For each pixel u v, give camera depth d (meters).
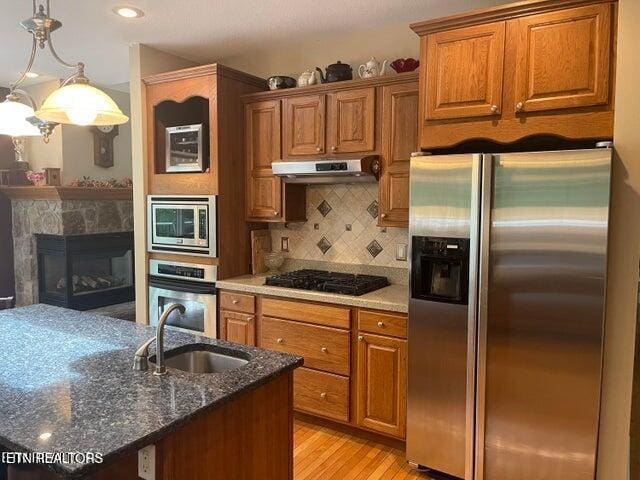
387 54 3.30
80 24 3.22
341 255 3.55
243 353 1.90
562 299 2.15
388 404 2.76
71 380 1.60
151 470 1.31
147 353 1.74
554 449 2.23
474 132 2.44
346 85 3.10
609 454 2.21
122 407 1.39
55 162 5.11
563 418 2.20
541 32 2.25
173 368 1.87
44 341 2.05
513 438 2.31
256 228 3.76
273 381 1.72
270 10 2.97
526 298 2.22
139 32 3.39
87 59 4.11
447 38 2.47
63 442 1.19
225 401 1.47
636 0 2.06
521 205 2.20
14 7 2.93
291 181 3.44
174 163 3.64
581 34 2.17
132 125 3.77
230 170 3.49
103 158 5.39
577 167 2.09
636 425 2.06
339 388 2.92
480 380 2.33
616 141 2.13
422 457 2.57
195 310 3.54
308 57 3.64
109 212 5.36
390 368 2.74
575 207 2.10
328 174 3.15
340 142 3.16
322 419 3.12
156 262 3.75
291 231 3.76
